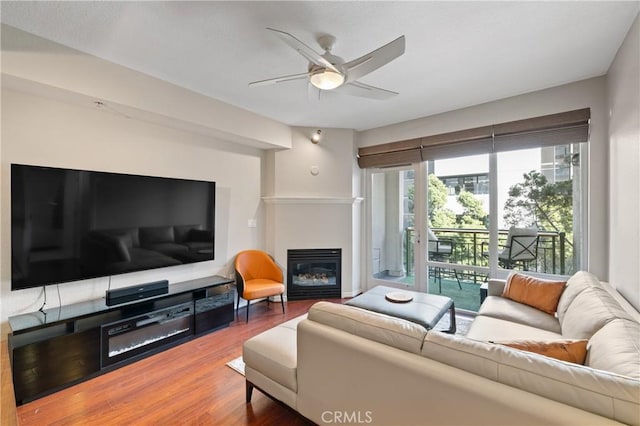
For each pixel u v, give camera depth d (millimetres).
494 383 1037
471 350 1145
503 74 2713
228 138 3711
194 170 3473
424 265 4035
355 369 1378
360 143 4566
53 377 2100
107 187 2664
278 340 1969
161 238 3053
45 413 1894
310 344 1575
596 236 2748
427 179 4023
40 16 1885
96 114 2699
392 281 4398
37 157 2379
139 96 2650
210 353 2705
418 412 1185
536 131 3102
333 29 2020
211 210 3518
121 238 2754
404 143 4070
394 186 4379
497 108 3342
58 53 2201
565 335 1918
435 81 2854
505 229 3426
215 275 3697
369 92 2512
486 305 2609
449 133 3682
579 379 932
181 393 2107
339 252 4398
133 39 2154
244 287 3436
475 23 1966
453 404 1090
